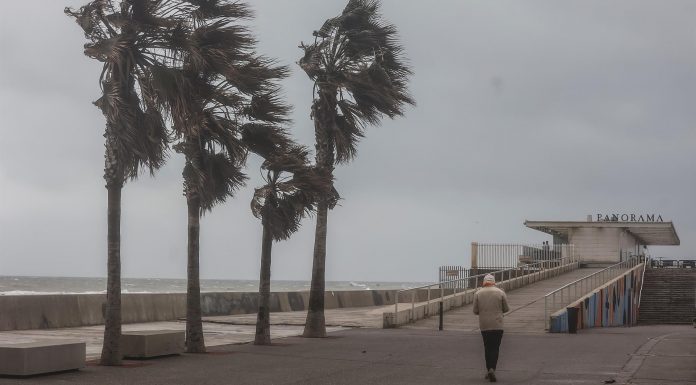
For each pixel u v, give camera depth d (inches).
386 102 898.1
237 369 562.9
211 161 683.4
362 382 510.9
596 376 549.3
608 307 1359.5
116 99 565.0
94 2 571.8
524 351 726.5
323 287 884.0
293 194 774.5
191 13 633.0
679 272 1961.1
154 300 1135.6
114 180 570.9
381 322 1173.7
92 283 7598.4
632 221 2274.9
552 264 1924.2
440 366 606.9
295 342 804.0
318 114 900.0
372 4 915.4
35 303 932.6
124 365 567.8
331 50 912.3
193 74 624.1
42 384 462.9
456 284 1455.5
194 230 679.1
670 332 1037.8
